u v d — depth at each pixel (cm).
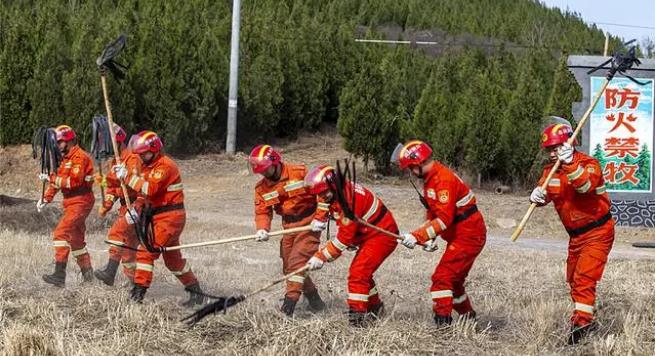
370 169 2722
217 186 2534
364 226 724
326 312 808
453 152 2506
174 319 736
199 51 2905
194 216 2011
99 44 2680
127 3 3159
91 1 3494
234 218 2016
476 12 6034
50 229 1600
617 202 1905
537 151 2416
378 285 1002
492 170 2514
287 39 3312
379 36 4222
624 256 1512
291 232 751
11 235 1334
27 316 725
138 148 785
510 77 3184
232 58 2848
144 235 768
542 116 2439
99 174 911
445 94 2608
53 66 2678
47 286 887
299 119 3266
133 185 796
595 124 1889
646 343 681
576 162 692
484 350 680
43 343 634
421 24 5409
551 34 5456
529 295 927
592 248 704
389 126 2627
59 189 917
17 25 2730
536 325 735
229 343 669
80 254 934
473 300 897
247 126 3084
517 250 1516
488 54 4769
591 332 702
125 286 873
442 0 6038
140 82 2791
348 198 715
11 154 2684
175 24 2872
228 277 1005
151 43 2802
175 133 2811
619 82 1884
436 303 720
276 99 3089
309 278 813
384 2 5484
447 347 681
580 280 704
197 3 3744
